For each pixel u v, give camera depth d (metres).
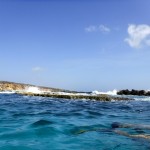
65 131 9.34
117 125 10.79
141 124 11.27
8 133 8.76
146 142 8.10
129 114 15.21
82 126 10.37
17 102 21.09
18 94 33.81
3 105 18.20
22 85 55.59
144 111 17.28
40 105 18.88
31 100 23.88
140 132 9.59
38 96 30.41
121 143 7.92
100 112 15.58
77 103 21.78
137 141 8.16
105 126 10.59
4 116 12.55
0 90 47.44
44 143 7.71
